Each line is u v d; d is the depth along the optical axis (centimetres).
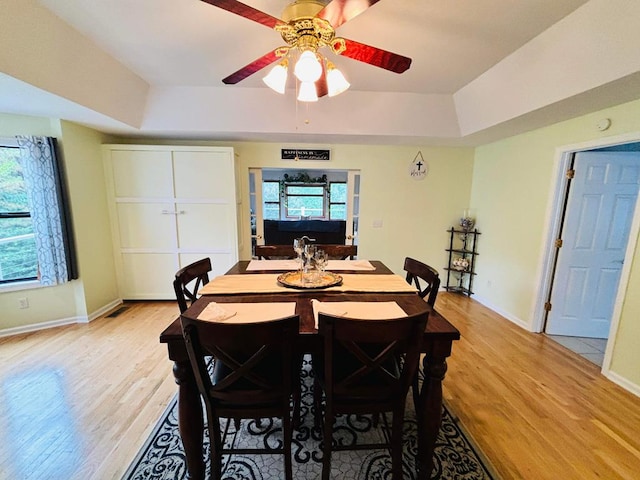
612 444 164
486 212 384
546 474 146
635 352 207
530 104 232
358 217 415
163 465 149
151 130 321
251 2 160
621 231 277
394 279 204
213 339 109
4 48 157
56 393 201
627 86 181
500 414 186
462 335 296
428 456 138
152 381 214
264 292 175
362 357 118
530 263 309
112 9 167
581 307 292
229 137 355
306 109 308
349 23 179
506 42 198
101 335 283
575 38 175
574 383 219
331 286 183
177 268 362
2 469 145
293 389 147
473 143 381
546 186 289
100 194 331
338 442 164
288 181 875
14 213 279
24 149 261
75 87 214
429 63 230
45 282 285
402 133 333
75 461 150
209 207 352
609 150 272
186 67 243
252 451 130
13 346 261
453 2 160
